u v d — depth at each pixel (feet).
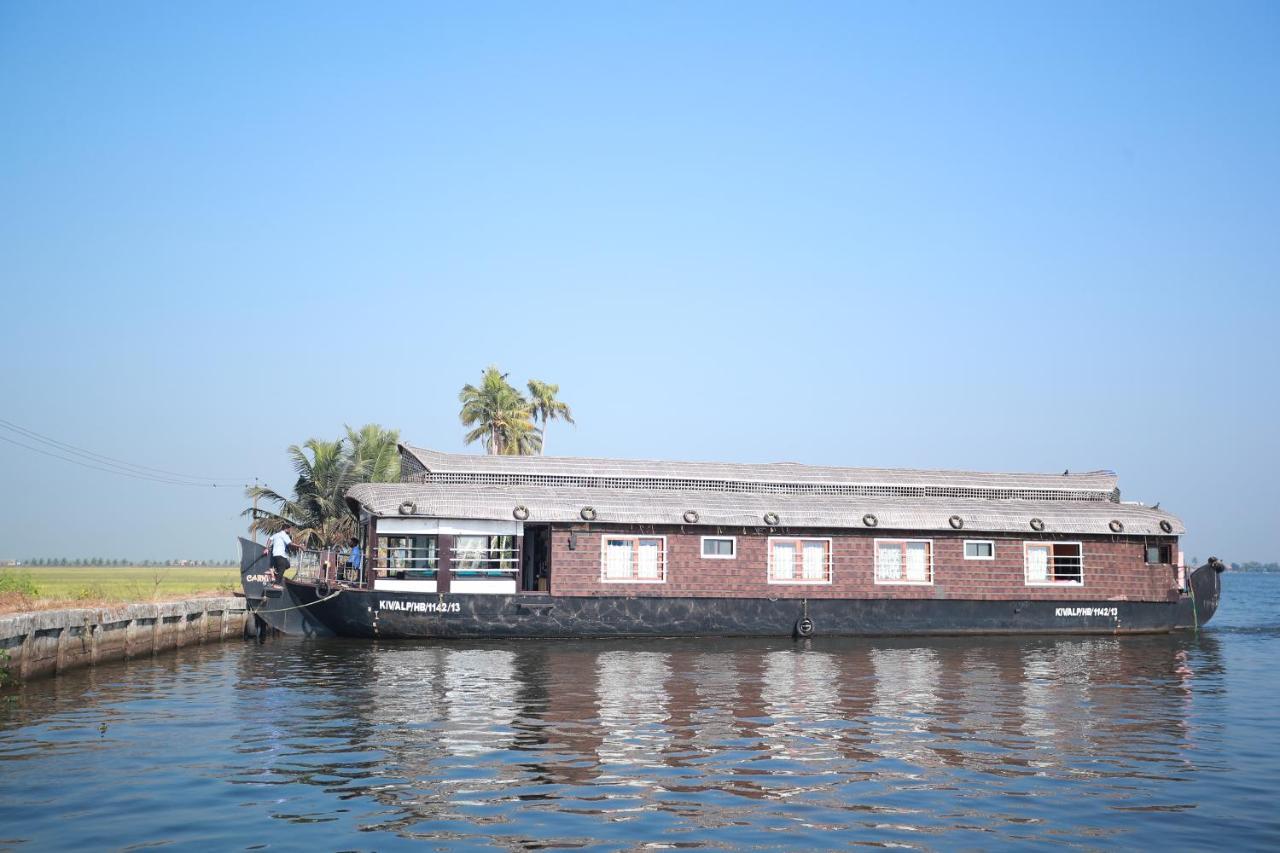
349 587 108.37
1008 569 122.11
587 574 111.24
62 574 353.10
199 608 104.32
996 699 71.10
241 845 36.63
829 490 126.21
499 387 206.80
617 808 41.50
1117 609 124.26
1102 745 54.85
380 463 164.45
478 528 109.50
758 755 51.47
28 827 38.55
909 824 39.63
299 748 52.49
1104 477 135.44
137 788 44.19
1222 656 102.12
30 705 65.31
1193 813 41.47
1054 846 37.29
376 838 37.52
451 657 94.63
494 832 38.27
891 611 118.52
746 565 115.65
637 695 71.31
